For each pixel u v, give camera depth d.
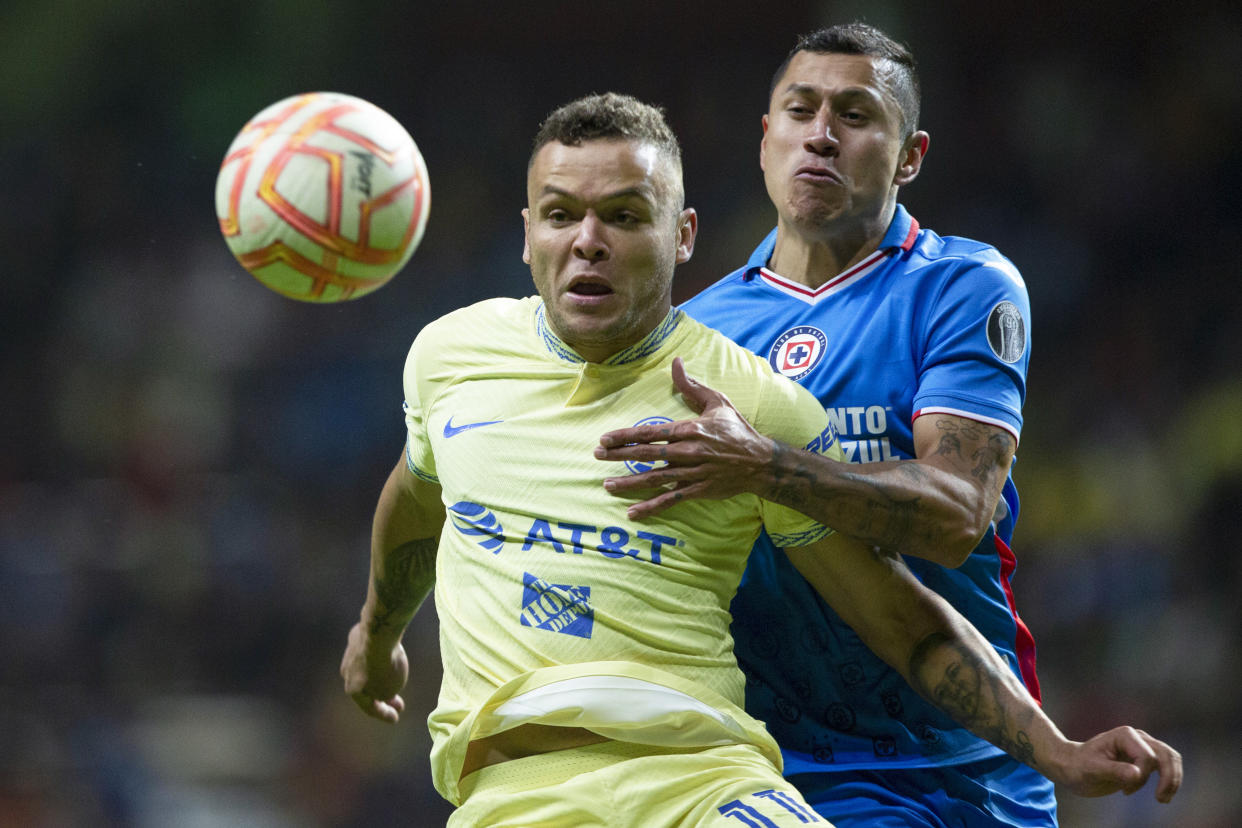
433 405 13.81
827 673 15.59
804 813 12.20
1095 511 50.66
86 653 51.38
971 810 15.78
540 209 12.85
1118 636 46.69
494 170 66.44
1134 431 52.97
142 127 65.12
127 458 58.50
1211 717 43.69
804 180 15.72
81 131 64.94
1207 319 56.69
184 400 59.50
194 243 64.31
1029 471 52.44
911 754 15.66
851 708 15.66
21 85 64.06
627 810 12.34
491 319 13.90
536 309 13.79
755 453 12.55
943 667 14.48
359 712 47.94
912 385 15.44
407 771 46.22
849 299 16.02
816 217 15.74
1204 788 41.12
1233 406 51.47
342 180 12.16
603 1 66.94
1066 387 55.31
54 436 60.41
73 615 52.06
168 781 46.78
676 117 66.19
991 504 14.32
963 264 15.61
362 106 12.58
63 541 54.38
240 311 61.53
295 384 59.72
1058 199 61.62
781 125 16.08
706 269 61.31
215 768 47.25
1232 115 61.09
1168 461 51.72
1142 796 40.28
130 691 49.97
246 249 12.42
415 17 67.00
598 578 12.54
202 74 64.94
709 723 12.55
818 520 13.09
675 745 12.50
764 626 15.65
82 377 61.19
